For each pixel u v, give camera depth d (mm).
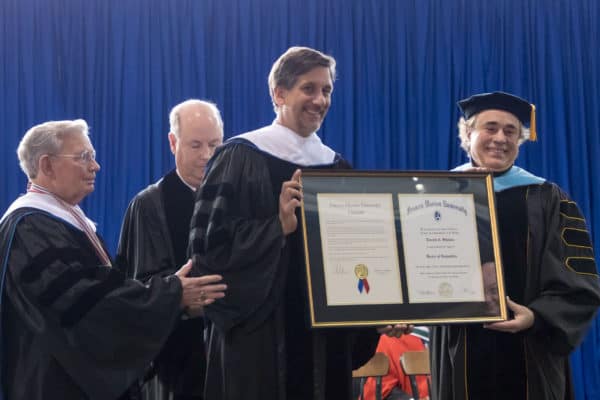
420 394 6105
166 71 7383
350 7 7582
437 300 3129
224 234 2973
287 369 3068
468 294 3174
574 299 3383
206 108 4086
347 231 3104
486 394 3424
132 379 3160
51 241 3250
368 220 3133
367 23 7586
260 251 2941
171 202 3996
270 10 7520
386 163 7520
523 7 7742
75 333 3105
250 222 3016
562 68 7770
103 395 3127
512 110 3564
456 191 3279
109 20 7395
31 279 3146
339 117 7496
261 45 7492
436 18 7660
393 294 3090
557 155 7676
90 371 3133
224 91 7449
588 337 7434
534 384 3377
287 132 3232
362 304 3045
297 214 3094
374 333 3355
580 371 7359
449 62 7621
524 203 3551
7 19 7305
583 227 3553
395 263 3119
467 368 3447
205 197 3107
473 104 3627
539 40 7707
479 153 3607
